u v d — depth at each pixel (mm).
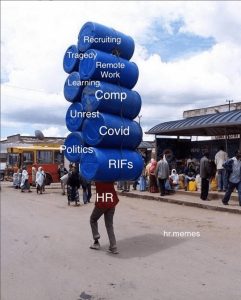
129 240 8852
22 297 5184
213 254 7168
